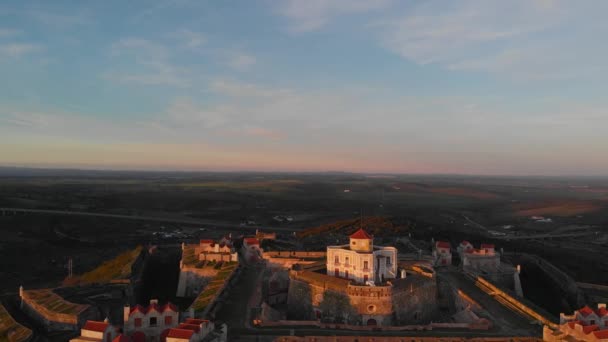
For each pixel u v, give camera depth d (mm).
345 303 89125
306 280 99062
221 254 135500
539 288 139625
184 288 127938
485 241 188500
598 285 135750
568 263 171875
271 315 90062
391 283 91938
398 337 74688
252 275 120625
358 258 98438
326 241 177125
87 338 63500
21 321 88000
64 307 86938
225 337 70188
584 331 68188
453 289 106000
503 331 79375
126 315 70188
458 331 79500
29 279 150750
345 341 72938
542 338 74938
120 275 122000
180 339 62281
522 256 156250
